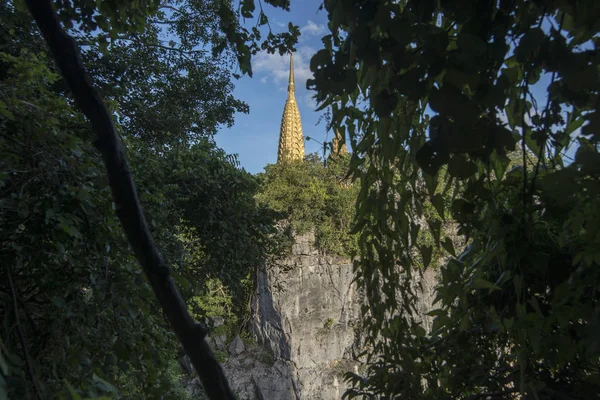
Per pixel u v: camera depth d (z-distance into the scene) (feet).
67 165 7.99
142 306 8.05
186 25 29.53
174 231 25.71
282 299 66.28
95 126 3.24
